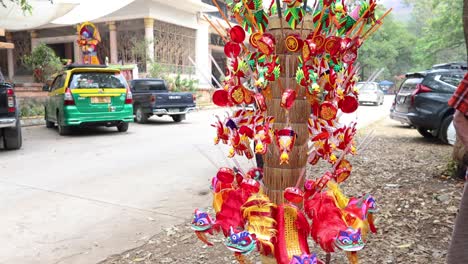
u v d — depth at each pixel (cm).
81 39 1909
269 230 201
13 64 2845
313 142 224
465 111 186
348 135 216
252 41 206
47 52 2127
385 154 778
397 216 418
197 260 347
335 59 211
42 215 468
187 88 2252
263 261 221
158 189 571
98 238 404
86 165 727
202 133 1143
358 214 207
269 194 226
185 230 418
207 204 502
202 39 2731
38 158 793
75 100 1071
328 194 212
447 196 465
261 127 209
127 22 2453
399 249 344
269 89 215
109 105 1113
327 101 213
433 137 1007
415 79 1004
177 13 2483
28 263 352
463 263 194
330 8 206
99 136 1102
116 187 582
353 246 179
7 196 540
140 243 390
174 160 766
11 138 870
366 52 3734
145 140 1020
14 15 1548
